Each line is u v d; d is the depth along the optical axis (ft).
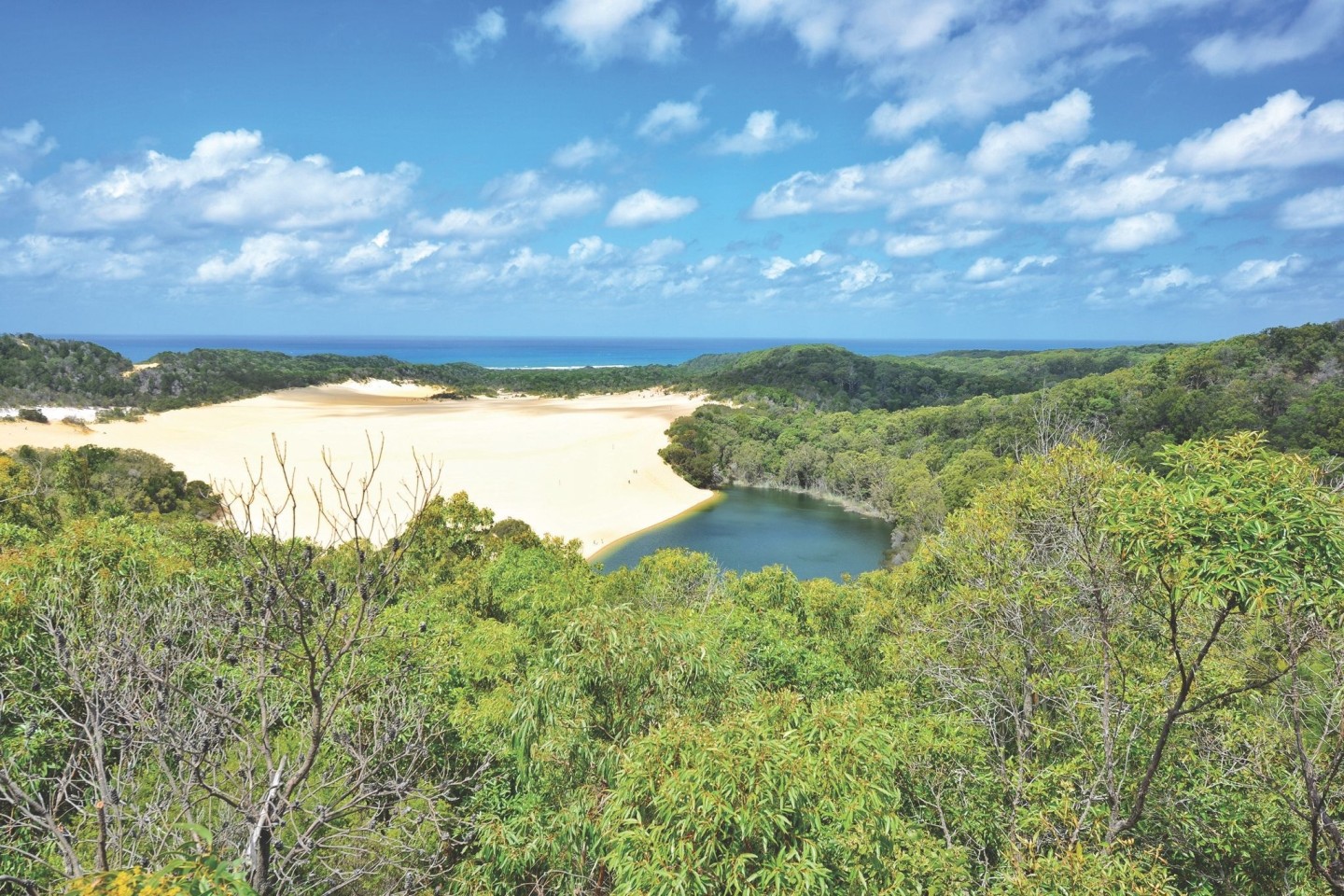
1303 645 26.63
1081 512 36.63
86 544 60.34
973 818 37.11
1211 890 34.06
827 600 97.25
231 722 21.50
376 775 25.59
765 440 442.09
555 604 86.58
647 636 34.09
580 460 376.07
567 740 32.07
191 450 345.51
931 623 54.70
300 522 208.64
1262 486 24.14
